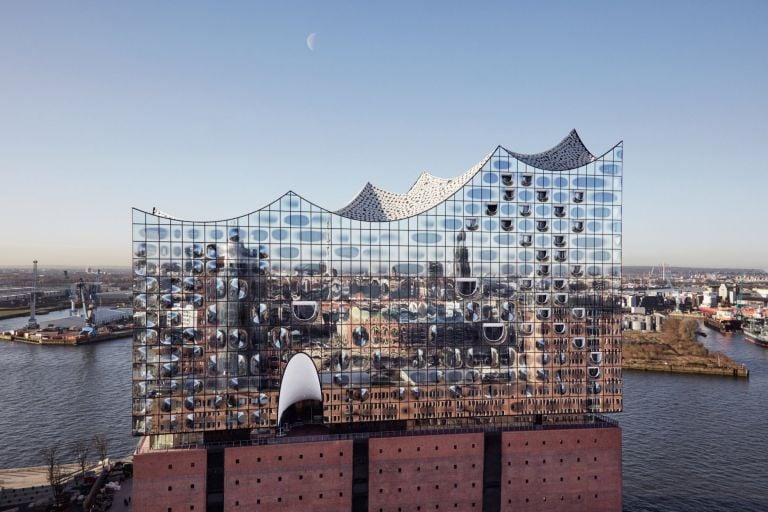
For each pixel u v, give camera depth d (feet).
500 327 260.01
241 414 236.63
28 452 349.20
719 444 358.43
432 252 255.09
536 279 263.90
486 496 252.62
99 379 538.06
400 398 250.57
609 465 258.37
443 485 246.47
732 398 476.54
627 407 444.96
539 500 253.44
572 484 255.70
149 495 221.46
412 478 244.01
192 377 233.35
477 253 259.39
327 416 245.24
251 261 240.12
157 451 224.53
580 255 268.21
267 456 230.68
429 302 254.27
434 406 253.24
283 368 241.35
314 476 235.20
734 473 314.55
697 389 511.40
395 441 243.19
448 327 255.50
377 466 241.35
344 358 246.88
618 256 270.67
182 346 232.94
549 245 265.75
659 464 326.65
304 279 244.42
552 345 263.70
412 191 361.30
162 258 232.94
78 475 310.65
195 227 236.02
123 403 451.12
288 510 232.73
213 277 236.43
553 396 262.67
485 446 252.62
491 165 261.65
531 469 252.62
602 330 267.59
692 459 334.03
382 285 250.78
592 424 262.26
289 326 242.58
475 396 256.52
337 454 236.84
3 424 400.06
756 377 570.87
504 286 261.24
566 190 268.21
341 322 247.09
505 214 262.47
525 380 261.03
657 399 472.03
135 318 229.86
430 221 255.70
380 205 330.34
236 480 228.02
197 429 232.73
